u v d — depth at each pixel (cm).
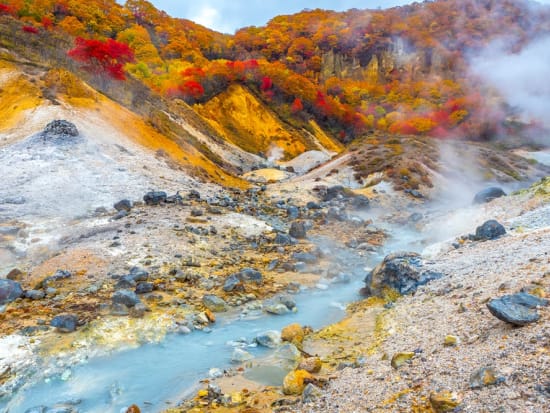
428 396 532
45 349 921
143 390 773
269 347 955
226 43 14262
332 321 1127
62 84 4056
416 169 4331
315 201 3547
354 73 15175
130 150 3516
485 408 462
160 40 11875
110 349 937
